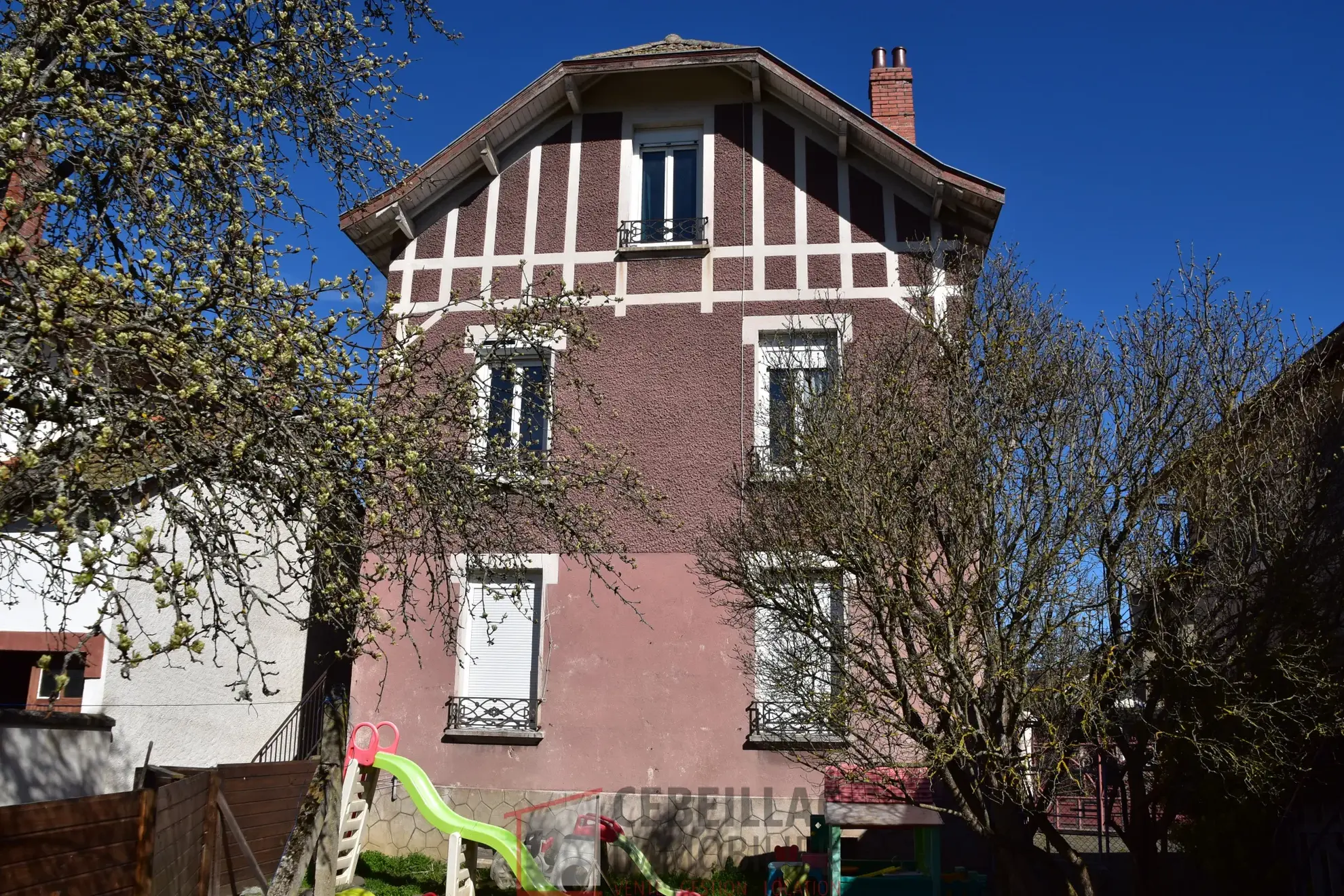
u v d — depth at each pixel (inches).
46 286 225.5
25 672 447.8
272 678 552.4
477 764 496.4
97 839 236.7
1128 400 317.7
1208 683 282.5
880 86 629.9
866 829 406.0
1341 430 309.0
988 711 297.3
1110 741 315.3
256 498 265.7
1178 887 361.4
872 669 309.4
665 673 494.0
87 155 268.4
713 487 512.4
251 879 371.2
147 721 460.1
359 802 448.1
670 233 559.2
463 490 313.9
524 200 566.6
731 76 570.9
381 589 516.1
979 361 339.9
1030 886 297.9
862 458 319.6
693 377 529.3
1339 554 293.7
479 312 551.8
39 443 240.7
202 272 264.2
